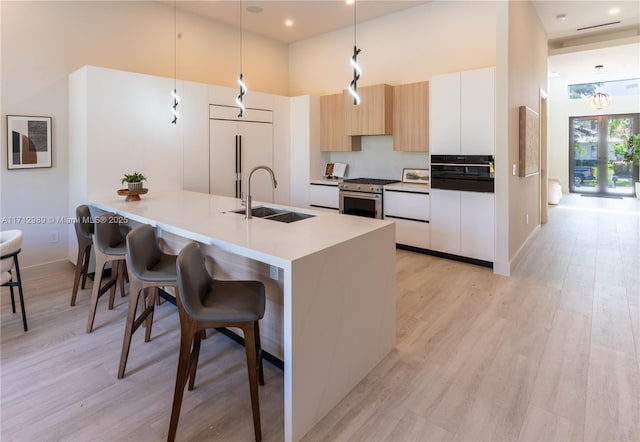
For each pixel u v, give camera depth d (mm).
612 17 5465
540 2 4906
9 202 3932
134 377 2336
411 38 5383
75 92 4109
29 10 3926
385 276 2496
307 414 1891
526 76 4746
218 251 2746
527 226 5297
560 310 3223
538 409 2004
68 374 2359
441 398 2115
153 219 2812
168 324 3049
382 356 2498
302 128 6047
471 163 4352
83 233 3359
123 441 1818
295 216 3156
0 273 2754
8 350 2633
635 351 2559
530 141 4941
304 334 1854
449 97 4496
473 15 4836
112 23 4586
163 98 4504
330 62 6367
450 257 4695
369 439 1828
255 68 6395
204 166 4969
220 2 5102
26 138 3977
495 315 3145
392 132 5344
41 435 1853
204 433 1870
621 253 4941
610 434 1818
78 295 3631
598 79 9133
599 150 10789
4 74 3809
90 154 3955
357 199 5480
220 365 2469
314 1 5105
